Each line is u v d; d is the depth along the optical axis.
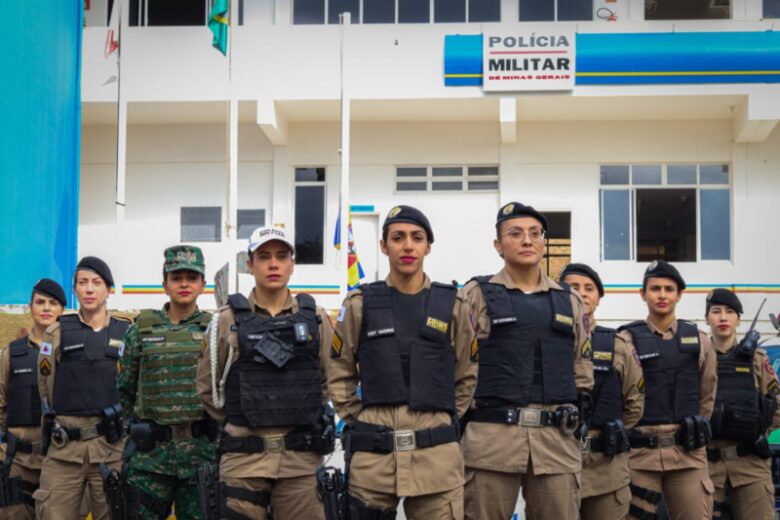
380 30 16.52
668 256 17.50
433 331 5.03
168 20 17.25
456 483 4.97
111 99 16.45
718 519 7.61
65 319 6.97
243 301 5.53
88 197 17.91
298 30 16.56
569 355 5.48
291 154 17.78
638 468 6.82
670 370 6.86
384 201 17.70
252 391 5.29
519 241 5.49
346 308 5.15
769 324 16.94
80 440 6.75
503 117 16.33
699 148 17.39
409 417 4.96
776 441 8.56
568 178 17.52
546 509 5.32
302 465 5.34
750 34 16.08
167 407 5.92
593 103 16.56
